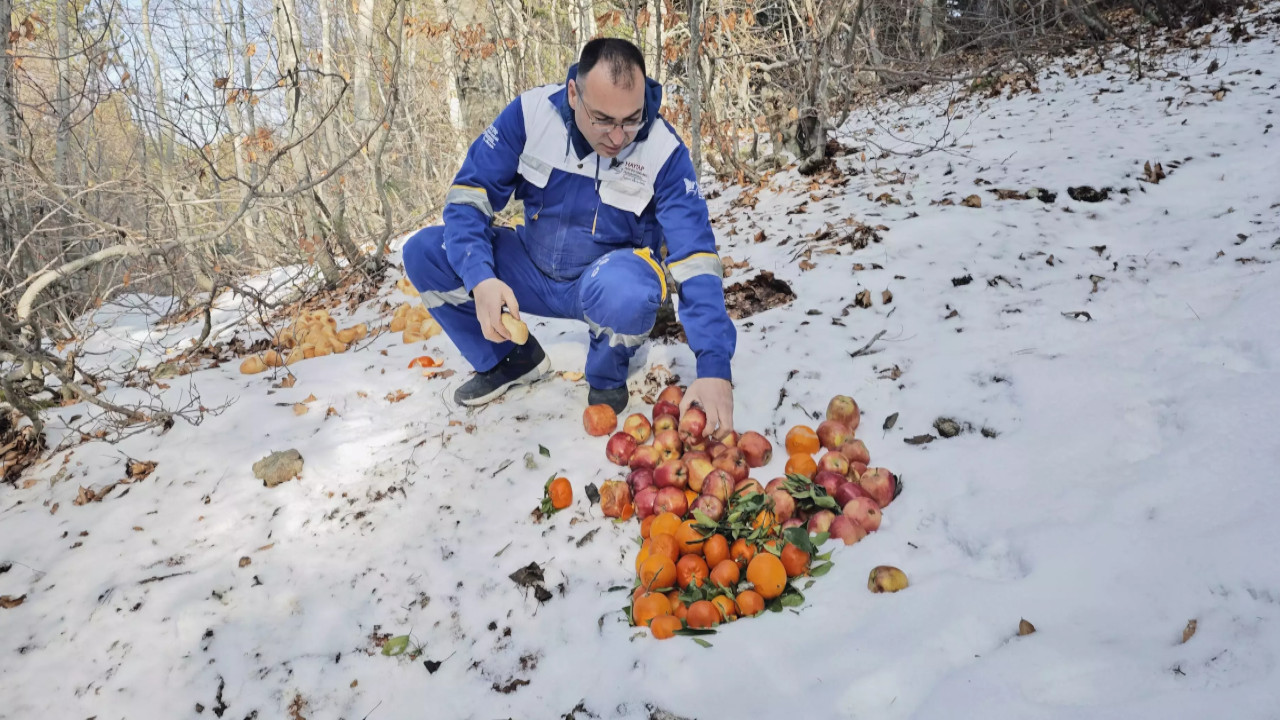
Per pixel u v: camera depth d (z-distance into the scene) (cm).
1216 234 380
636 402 323
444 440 313
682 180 267
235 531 282
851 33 618
